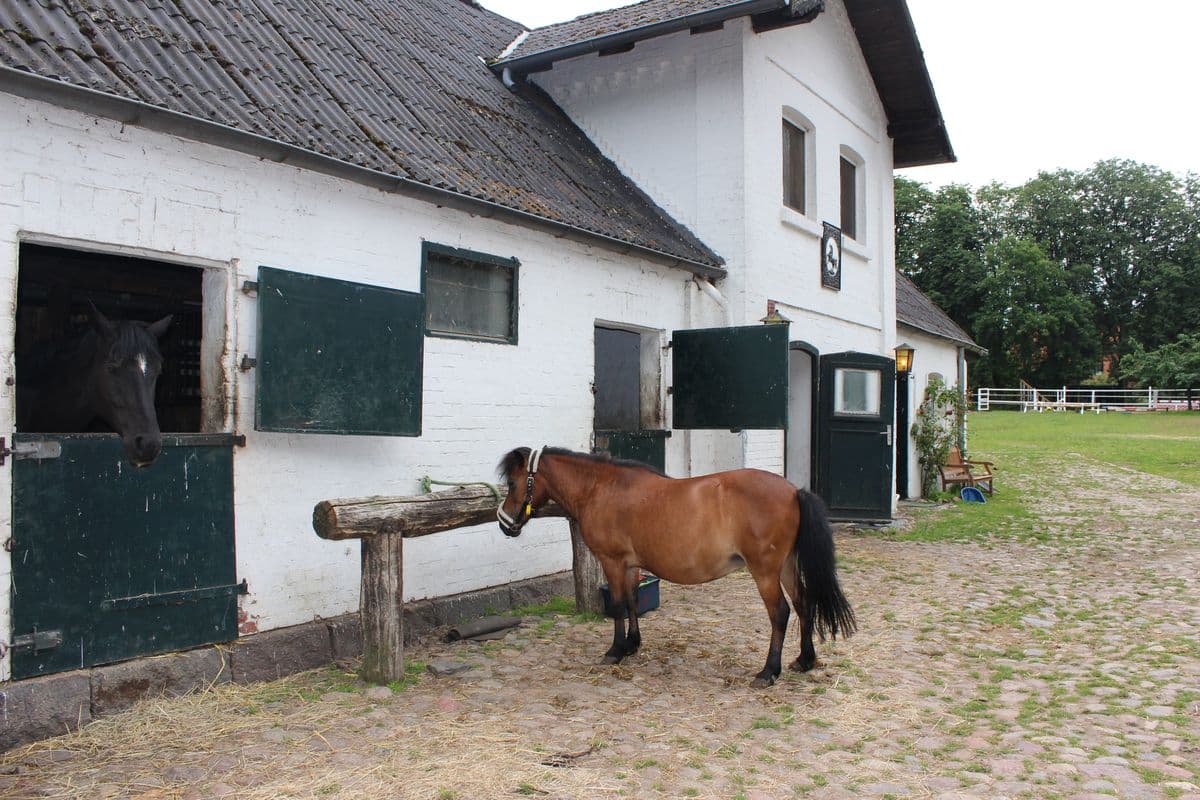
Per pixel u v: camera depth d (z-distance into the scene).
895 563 9.45
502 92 10.15
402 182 5.85
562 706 4.79
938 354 17.62
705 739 4.30
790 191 11.45
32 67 4.04
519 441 7.23
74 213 4.32
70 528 4.32
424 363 6.38
